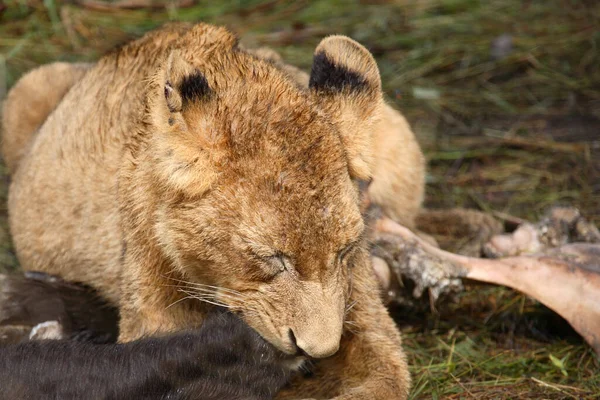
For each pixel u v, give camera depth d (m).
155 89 8.17
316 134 7.74
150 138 8.22
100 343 9.16
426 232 12.37
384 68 16.25
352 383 9.04
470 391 9.39
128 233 8.64
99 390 7.94
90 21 16.42
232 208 7.57
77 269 10.21
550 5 17.64
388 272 10.25
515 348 10.33
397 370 9.03
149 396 7.98
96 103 10.04
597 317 9.91
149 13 16.80
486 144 14.59
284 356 7.98
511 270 10.18
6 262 12.11
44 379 7.95
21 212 11.12
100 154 9.59
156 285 8.59
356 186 8.34
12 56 15.45
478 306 11.04
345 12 17.30
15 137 12.36
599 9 17.50
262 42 16.27
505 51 16.61
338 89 8.38
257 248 7.50
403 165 11.25
